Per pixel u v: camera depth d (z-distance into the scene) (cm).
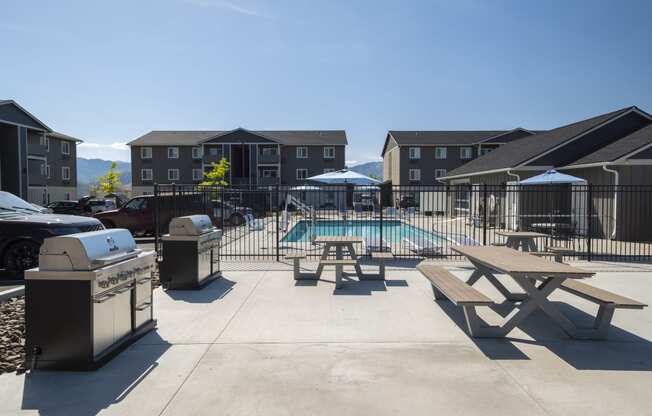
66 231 873
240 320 542
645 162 1469
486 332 479
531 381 370
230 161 4841
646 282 760
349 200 3625
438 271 646
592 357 424
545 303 479
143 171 5138
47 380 369
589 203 1040
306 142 5025
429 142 4819
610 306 449
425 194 3297
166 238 705
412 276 824
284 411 320
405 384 364
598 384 365
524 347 451
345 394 346
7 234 852
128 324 455
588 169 1681
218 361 411
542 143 2100
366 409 322
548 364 407
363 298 654
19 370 384
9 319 536
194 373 385
